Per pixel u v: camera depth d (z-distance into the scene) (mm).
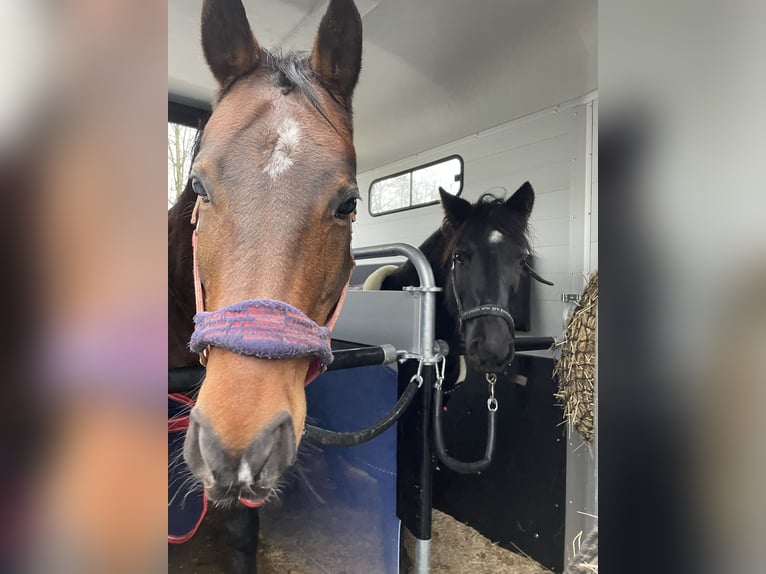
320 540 1577
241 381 615
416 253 1249
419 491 1326
